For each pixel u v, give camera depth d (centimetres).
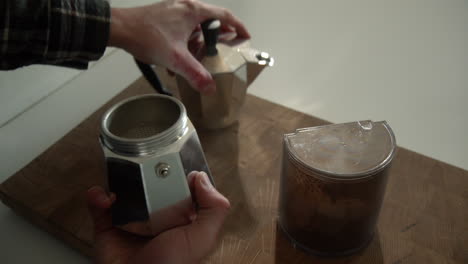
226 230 45
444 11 82
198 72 47
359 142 40
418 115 66
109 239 40
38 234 49
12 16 39
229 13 55
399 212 47
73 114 62
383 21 81
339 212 39
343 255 42
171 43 48
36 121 61
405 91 69
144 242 40
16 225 50
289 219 43
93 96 65
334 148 39
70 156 54
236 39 56
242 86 54
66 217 47
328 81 72
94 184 51
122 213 39
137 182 36
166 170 36
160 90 54
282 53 76
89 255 47
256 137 56
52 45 43
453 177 50
